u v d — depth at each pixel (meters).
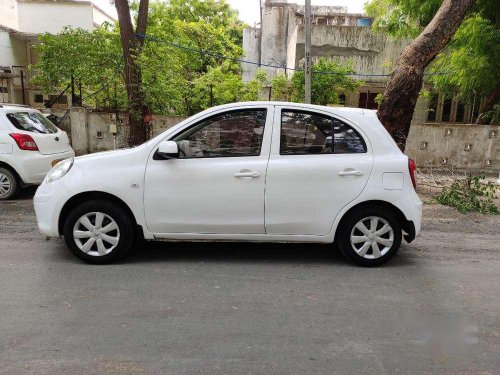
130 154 4.88
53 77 13.02
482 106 14.23
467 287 4.58
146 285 4.40
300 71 14.58
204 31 17.66
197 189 4.82
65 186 4.83
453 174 11.68
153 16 14.03
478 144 12.53
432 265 5.23
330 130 4.96
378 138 5.00
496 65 12.09
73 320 3.65
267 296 4.22
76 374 2.92
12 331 3.44
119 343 3.32
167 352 3.21
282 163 4.84
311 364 3.11
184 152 4.89
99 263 4.94
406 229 5.03
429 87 16.84
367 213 4.95
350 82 14.66
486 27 11.50
